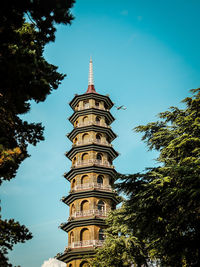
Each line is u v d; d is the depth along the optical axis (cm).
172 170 1606
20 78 1012
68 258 3238
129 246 2433
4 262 1055
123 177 1928
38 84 1087
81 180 3712
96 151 3950
